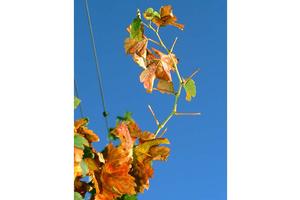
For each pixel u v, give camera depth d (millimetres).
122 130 1296
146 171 1330
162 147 1347
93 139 1196
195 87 1467
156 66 1423
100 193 1194
